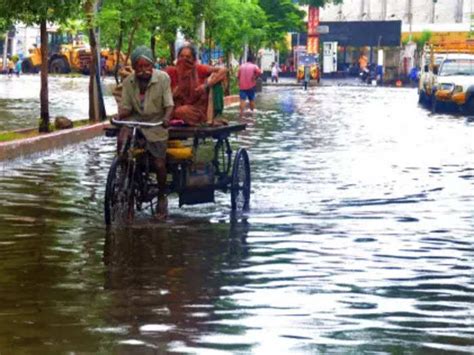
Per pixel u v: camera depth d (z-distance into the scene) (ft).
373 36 348.79
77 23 103.04
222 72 47.91
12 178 60.64
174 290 32.65
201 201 48.29
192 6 136.36
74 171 64.80
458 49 179.83
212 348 26.17
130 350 25.90
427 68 176.76
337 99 196.34
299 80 311.27
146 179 46.14
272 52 357.82
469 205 52.39
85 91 196.24
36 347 26.07
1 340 26.66
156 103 45.57
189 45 48.01
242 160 50.03
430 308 30.83
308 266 36.68
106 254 38.42
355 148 84.69
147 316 29.32
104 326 28.17
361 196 55.01
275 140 91.35
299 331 27.94
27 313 29.50
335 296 32.14
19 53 330.95
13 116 117.80
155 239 41.63
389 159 75.72
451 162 74.38
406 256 38.88
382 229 44.78
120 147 44.88
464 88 148.15
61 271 35.37
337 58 358.02
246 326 28.35
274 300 31.48
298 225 45.47
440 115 144.15
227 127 48.16
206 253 38.83
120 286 33.14
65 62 294.25
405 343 26.94
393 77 332.39
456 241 42.19
